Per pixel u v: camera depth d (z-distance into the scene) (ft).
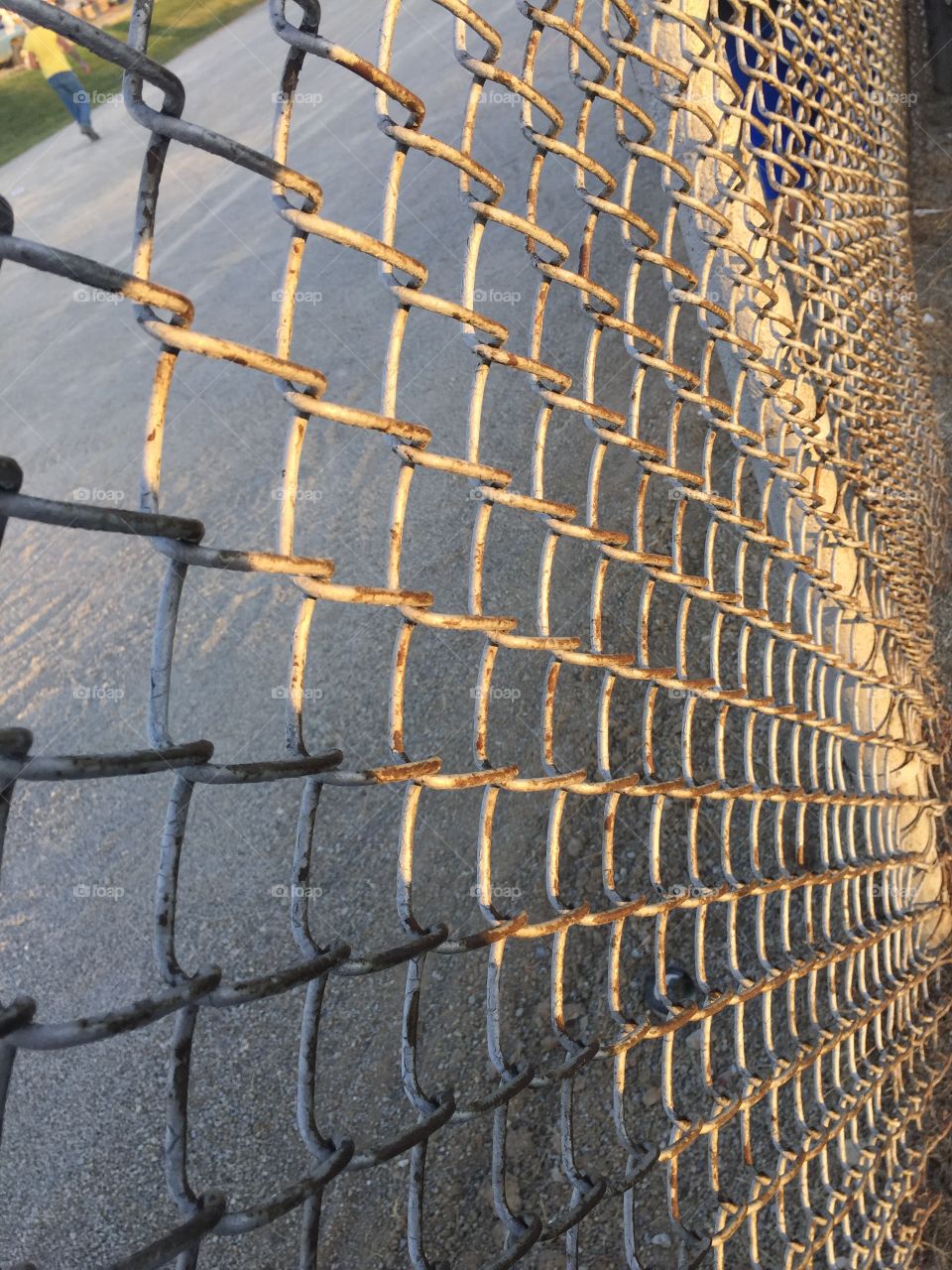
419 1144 2.96
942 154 19.69
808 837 10.44
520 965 11.07
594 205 4.08
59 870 14.79
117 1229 10.91
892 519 8.57
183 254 28.89
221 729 15.40
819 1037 5.99
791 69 6.09
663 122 5.32
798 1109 5.69
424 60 32.48
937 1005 8.26
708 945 10.22
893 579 8.61
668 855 11.18
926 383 12.22
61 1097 12.20
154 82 1.99
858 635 7.39
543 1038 10.38
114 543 20.25
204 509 19.60
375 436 19.42
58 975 13.55
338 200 27.27
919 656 9.04
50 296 30.19
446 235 23.72
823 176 6.98
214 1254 10.37
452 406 19.02
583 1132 9.43
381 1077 10.87
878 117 9.68
